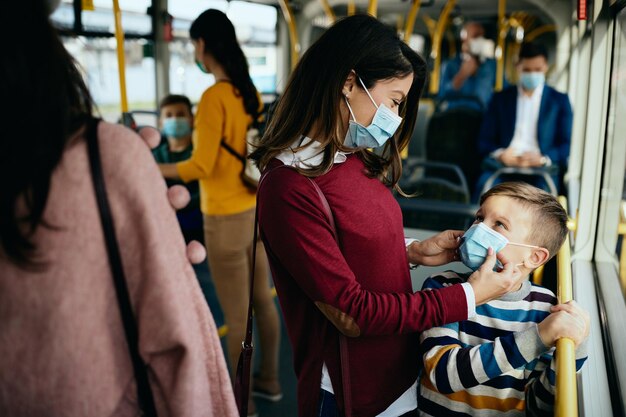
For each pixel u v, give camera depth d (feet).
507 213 4.43
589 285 6.45
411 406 4.63
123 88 8.73
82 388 2.94
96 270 2.91
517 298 4.57
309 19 17.06
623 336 5.46
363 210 4.05
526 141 13.26
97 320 2.94
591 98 6.92
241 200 8.39
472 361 4.08
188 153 12.69
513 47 26.89
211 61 8.09
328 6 16.78
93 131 2.89
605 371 5.08
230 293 8.70
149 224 2.97
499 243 4.40
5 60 2.55
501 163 13.25
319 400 4.43
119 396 3.08
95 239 2.89
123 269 2.98
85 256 2.87
